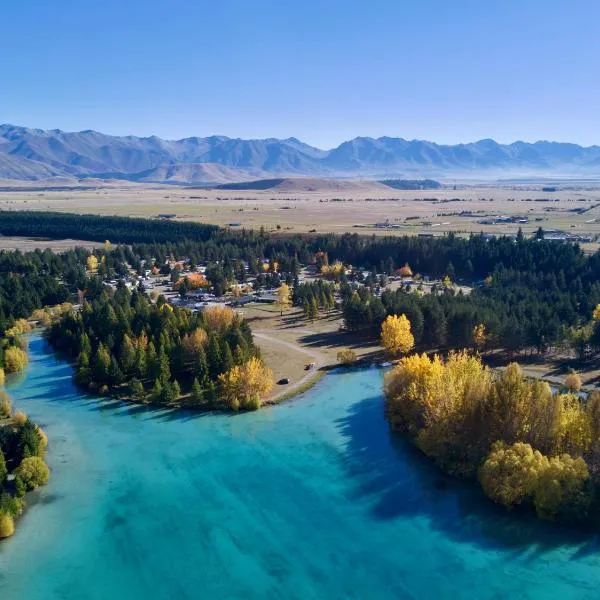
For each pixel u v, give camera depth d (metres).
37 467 90.75
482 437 91.62
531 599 67.50
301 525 81.31
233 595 69.06
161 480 92.75
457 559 74.12
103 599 68.69
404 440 104.31
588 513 79.50
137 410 118.06
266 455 100.00
